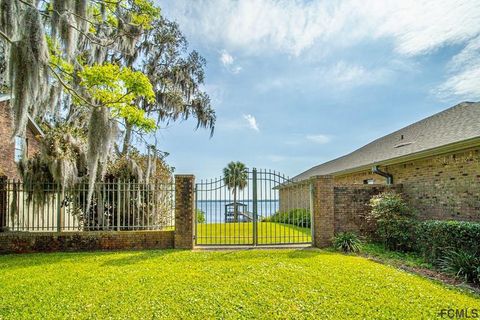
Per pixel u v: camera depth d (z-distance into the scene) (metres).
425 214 8.78
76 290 4.62
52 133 8.88
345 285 4.86
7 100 10.20
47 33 8.80
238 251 7.85
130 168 9.34
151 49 15.81
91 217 8.84
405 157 8.96
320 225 8.60
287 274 5.45
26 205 8.45
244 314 3.80
